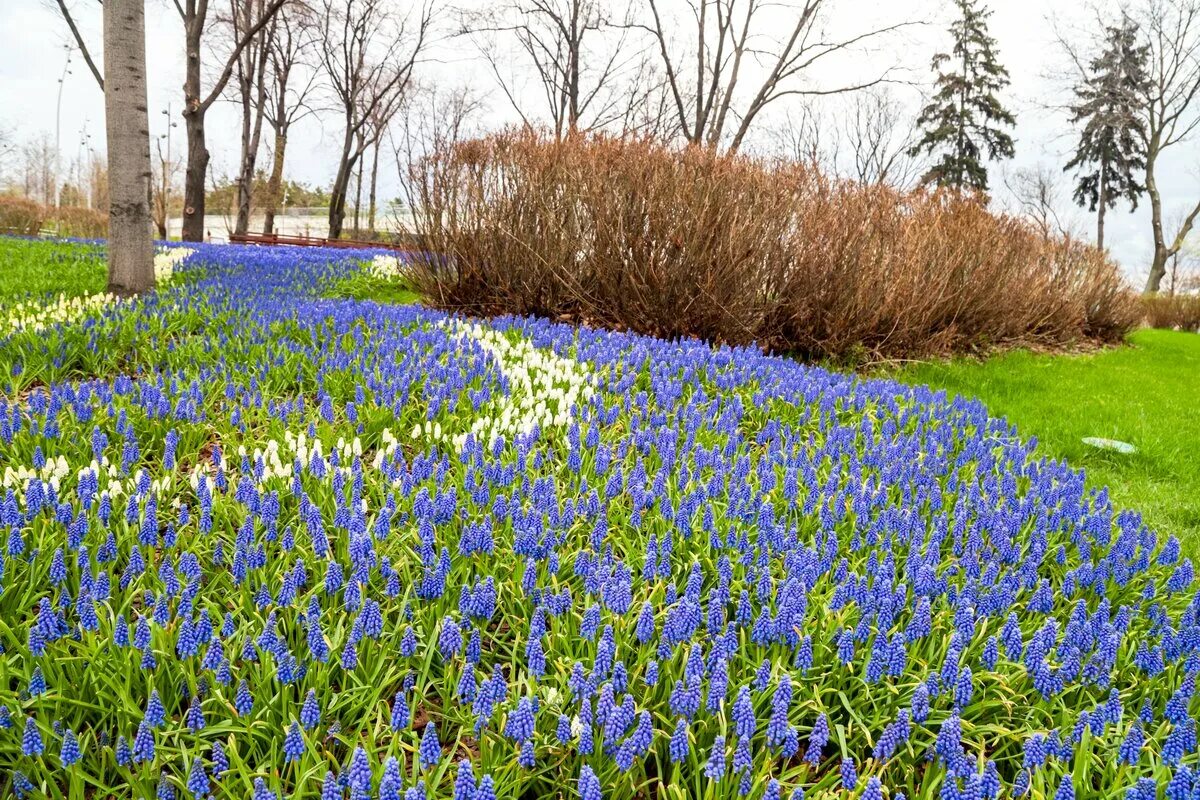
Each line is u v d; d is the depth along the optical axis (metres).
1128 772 2.37
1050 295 15.12
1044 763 2.42
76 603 2.85
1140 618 3.46
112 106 9.37
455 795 1.93
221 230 55.88
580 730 2.34
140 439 4.70
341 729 2.48
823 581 3.37
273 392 5.84
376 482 4.16
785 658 2.84
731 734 2.50
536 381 6.10
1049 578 3.89
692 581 3.09
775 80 21.42
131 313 8.06
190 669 2.50
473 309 10.66
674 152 9.41
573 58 25.08
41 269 12.86
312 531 3.29
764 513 3.76
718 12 21.52
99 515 3.40
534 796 2.41
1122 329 18.09
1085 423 7.86
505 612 3.08
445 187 10.44
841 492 4.36
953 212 12.34
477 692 2.38
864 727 2.54
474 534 3.30
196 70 20.80
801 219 9.55
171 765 2.26
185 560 3.01
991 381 10.20
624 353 7.30
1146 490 5.97
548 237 9.85
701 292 9.23
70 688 2.44
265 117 33.31
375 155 40.44
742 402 6.33
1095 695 2.87
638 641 2.92
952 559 3.75
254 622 2.80
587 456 4.76
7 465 4.00
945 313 11.95
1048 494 4.77
